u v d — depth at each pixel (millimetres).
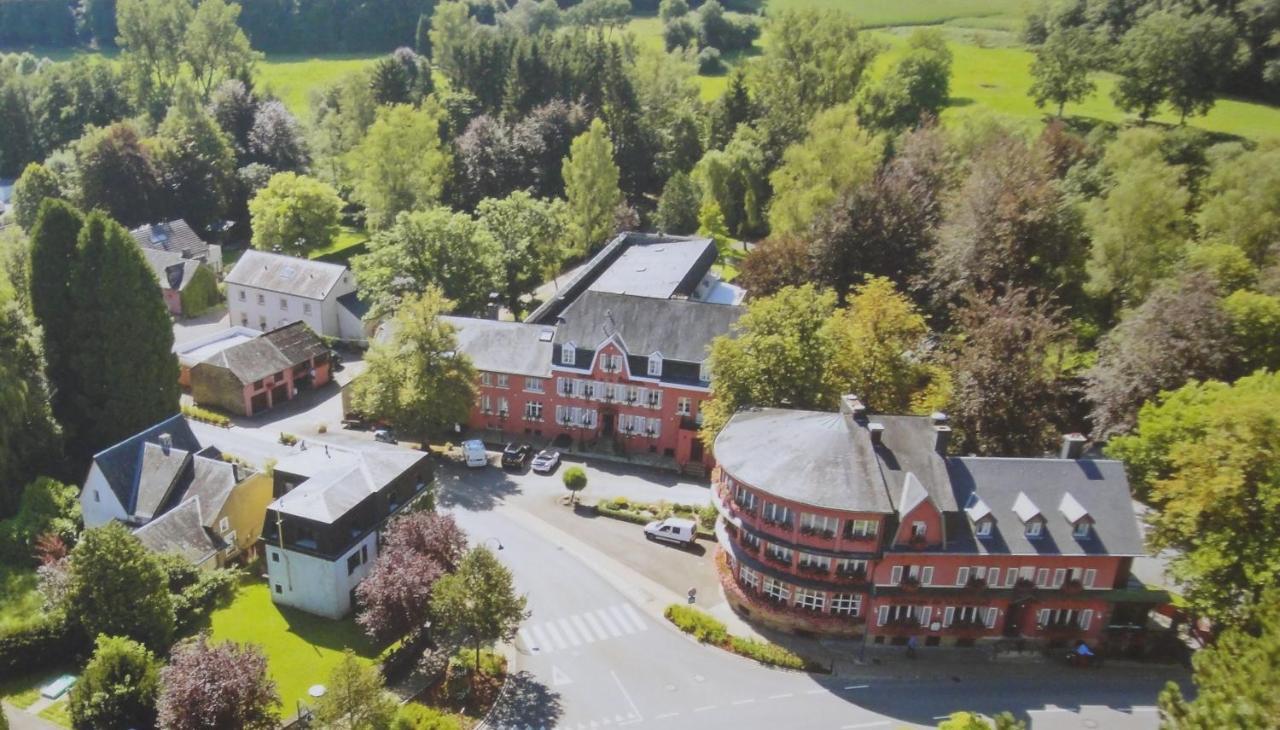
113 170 139000
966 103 156875
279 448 91062
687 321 90875
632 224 145375
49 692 58031
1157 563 70500
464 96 165750
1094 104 151500
